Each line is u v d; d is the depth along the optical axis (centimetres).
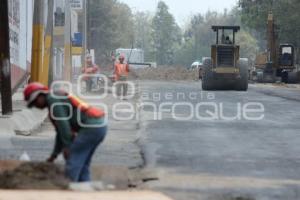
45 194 2178
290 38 16762
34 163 2433
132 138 4038
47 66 6016
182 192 2488
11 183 2289
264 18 17475
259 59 14388
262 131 4469
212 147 3706
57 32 8750
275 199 2408
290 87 11800
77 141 2278
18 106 5356
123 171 2820
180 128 4575
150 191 2450
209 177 2811
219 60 9538
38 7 5688
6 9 4466
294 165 3169
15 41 7456
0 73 4422
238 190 2559
